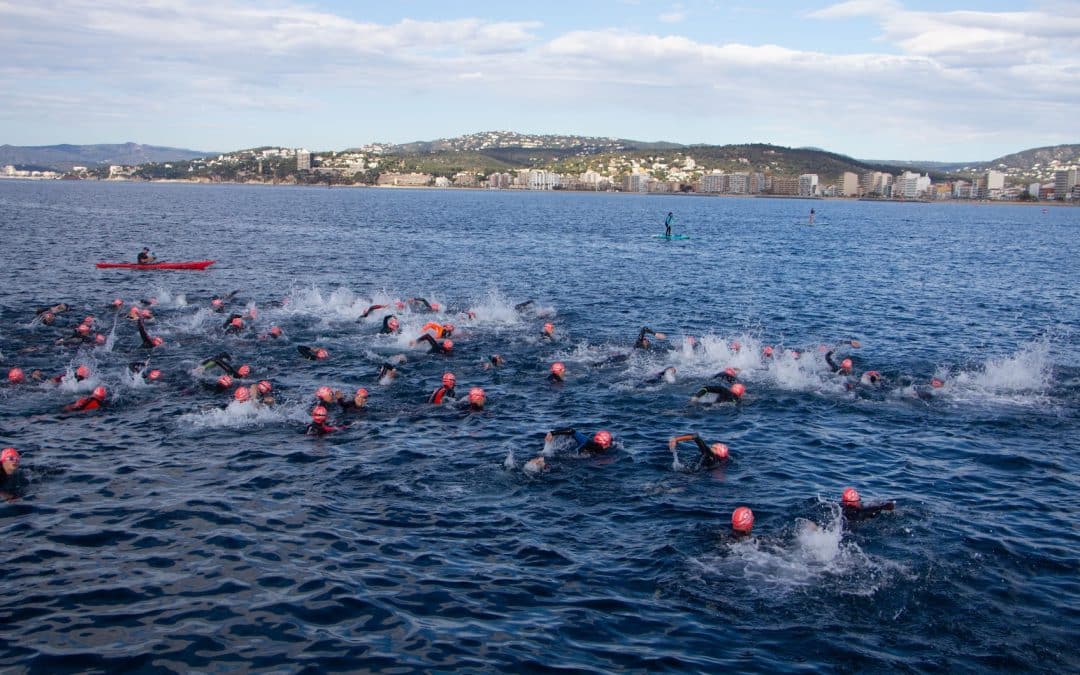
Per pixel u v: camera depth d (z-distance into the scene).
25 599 11.76
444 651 10.73
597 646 10.96
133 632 10.97
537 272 54.41
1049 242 100.19
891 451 19.28
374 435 19.61
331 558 13.27
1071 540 14.55
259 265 54.72
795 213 189.88
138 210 123.19
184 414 20.92
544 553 13.66
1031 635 11.46
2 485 16.00
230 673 10.12
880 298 45.84
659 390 24.25
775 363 27.59
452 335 31.02
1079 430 21.12
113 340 29.09
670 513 15.43
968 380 26.11
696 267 60.19
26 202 137.12
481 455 18.39
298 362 26.61
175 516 14.73
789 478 17.39
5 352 26.94
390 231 90.62
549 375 25.67
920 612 12.02
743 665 10.62
